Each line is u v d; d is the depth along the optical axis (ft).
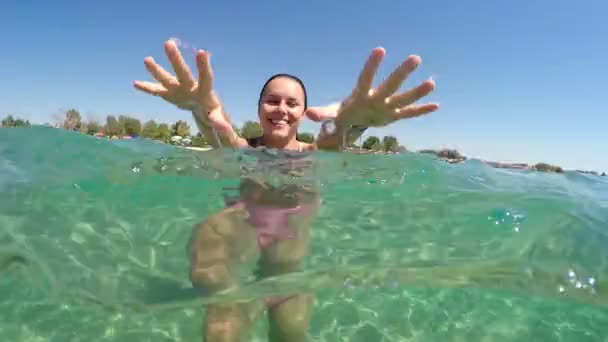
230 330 2.83
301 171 3.73
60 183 3.85
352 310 3.64
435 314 3.64
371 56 2.90
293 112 3.79
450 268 2.86
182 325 3.26
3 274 2.94
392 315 3.60
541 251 2.99
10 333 2.98
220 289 2.83
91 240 3.12
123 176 4.00
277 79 3.83
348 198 3.79
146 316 3.34
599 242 3.10
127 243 3.14
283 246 3.10
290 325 2.97
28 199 3.53
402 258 2.95
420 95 2.94
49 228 3.20
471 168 5.42
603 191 4.94
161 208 3.49
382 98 3.02
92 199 3.64
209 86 3.22
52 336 3.02
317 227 3.34
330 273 2.87
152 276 2.82
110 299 2.71
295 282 2.90
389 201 3.77
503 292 3.22
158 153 4.47
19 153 4.55
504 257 2.93
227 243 3.05
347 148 3.97
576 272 2.73
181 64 3.10
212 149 3.86
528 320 3.61
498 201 3.89
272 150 3.81
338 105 3.37
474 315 3.65
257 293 2.88
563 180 5.52
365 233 3.29
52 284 2.78
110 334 3.11
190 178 3.83
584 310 3.78
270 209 3.40
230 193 3.58
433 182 4.32
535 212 3.63
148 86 3.21
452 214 3.59
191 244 3.08
